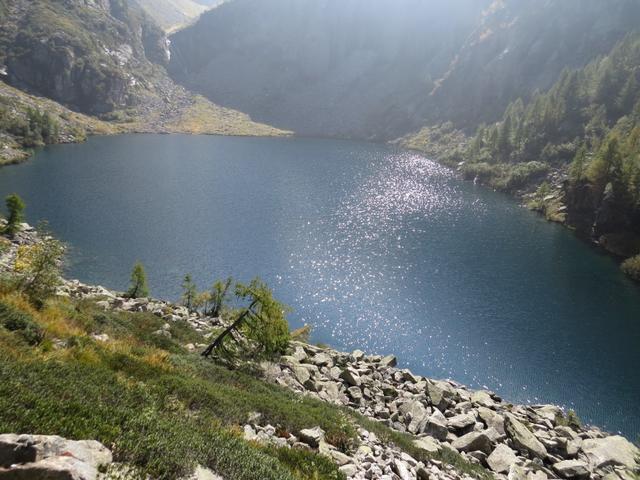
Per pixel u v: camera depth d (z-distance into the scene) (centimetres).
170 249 7706
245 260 7475
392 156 19038
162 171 13625
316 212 10288
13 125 15775
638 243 8706
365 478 1542
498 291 6794
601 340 5600
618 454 2833
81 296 3938
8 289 2295
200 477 869
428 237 9012
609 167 10112
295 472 1245
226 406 1666
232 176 13500
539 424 3397
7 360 1101
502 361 5150
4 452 610
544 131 15288
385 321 5878
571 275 7544
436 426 2756
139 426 955
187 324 4038
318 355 3878
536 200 12269
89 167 13475
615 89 14975
